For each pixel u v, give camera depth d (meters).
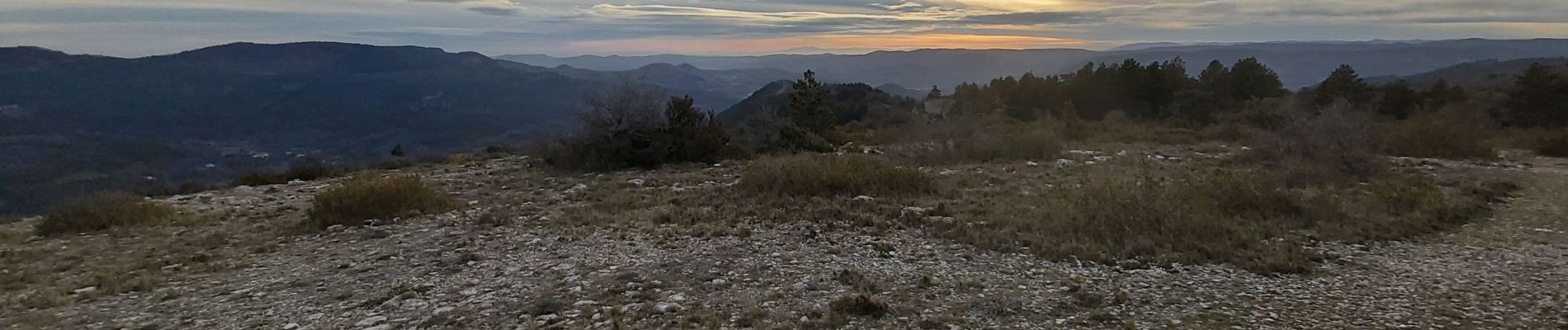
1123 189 10.50
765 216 11.26
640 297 7.21
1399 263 8.45
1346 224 10.29
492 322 6.61
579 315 6.67
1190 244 8.91
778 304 6.91
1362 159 15.32
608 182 16.08
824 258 8.77
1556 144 20.34
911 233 10.12
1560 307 6.67
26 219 15.44
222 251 10.34
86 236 12.09
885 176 13.75
